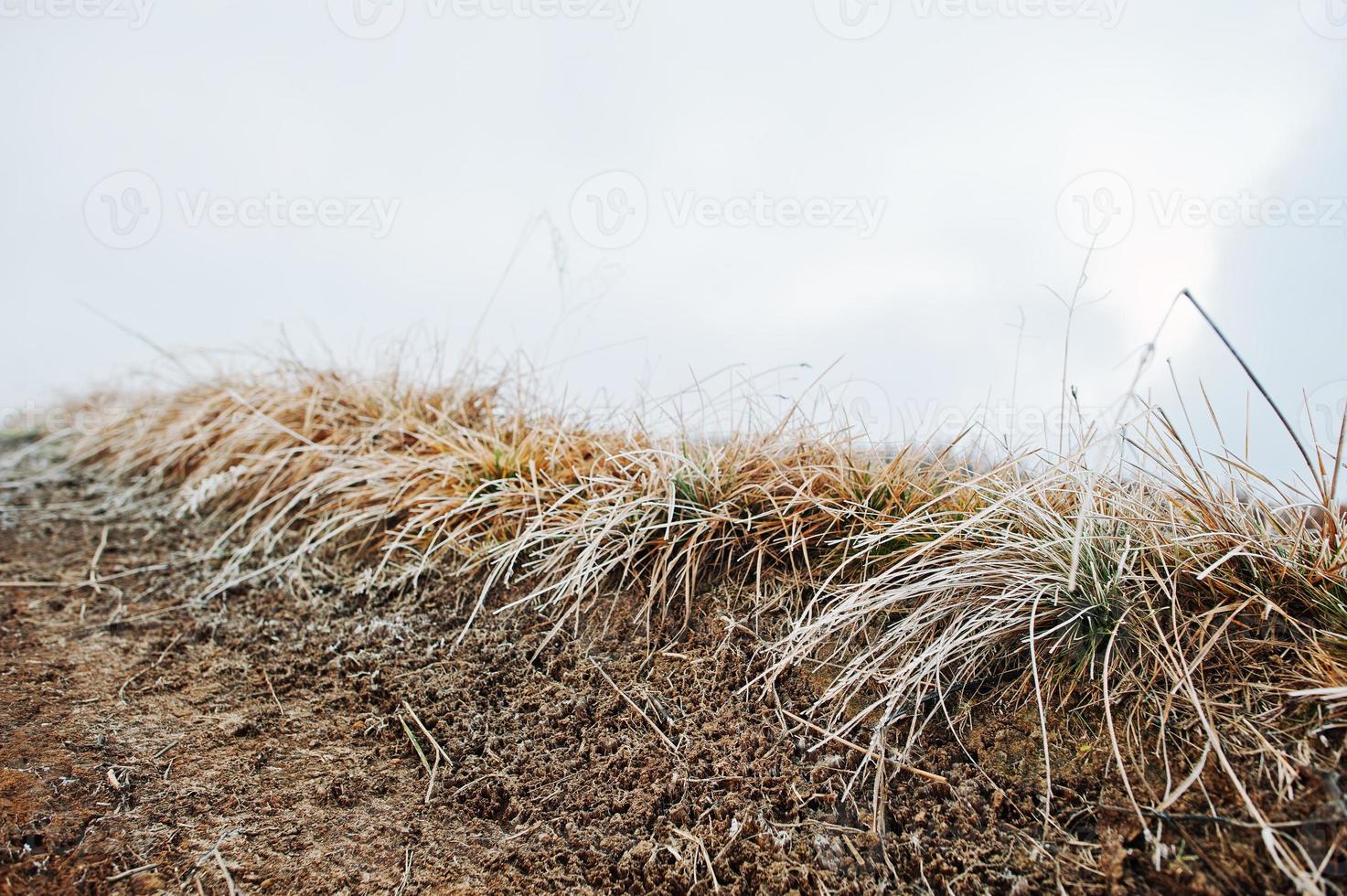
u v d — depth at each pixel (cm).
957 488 230
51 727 221
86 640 275
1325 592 180
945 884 163
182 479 412
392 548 293
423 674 243
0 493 422
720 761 198
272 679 249
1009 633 202
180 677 251
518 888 172
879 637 217
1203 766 165
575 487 285
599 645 241
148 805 193
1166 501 210
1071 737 183
